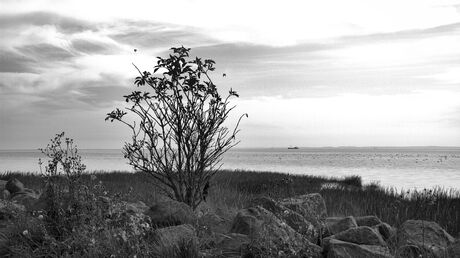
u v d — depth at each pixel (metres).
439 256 5.86
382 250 5.83
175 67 8.91
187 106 9.16
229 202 12.08
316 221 7.59
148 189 13.09
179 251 5.52
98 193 6.95
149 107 9.21
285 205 8.05
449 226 9.56
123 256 5.06
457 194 16.14
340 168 61.19
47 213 6.59
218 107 9.26
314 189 19.23
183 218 7.02
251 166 69.06
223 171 28.97
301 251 5.50
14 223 6.82
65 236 6.02
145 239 5.94
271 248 5.48
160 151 9.34
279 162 93.06
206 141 9.30
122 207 6.42
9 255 5.92
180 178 9.32
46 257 5.62
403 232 6.68
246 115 9.44
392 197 15.60
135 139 9.26
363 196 16.20
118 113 9.09
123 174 24.31
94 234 5.57
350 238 6.54
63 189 6.88
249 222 6.45
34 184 17.64
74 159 6.89
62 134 6.88
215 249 5.79
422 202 11.84
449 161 94.69
